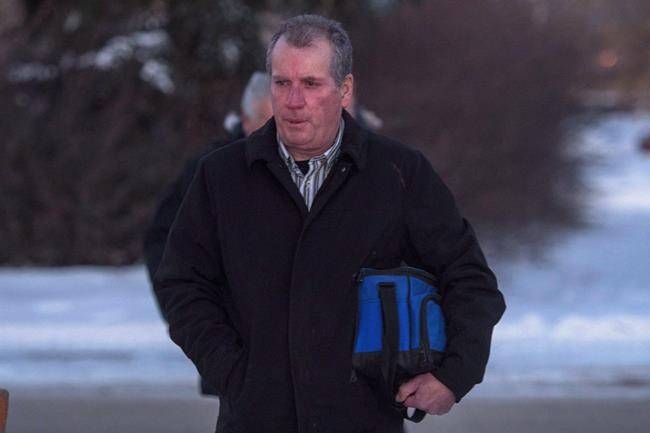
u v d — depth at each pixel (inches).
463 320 368.5
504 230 1549.0
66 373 1021.8
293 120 368.2
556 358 1039.0
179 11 1637.6
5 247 1535.4
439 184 383.2
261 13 1721.2
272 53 374.0
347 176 374.9
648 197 2396.7
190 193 387.9
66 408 912.9
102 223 1537.9
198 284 383.9
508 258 1531.7
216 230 381.7
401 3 1630.2
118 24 1626.5
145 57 1627.7
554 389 967.6
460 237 379.6
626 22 2952.8
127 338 1094.4
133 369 1033.5
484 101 1581.0
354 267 370.6
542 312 1200.2
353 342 367.9
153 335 1104.2
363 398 367.9
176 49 1654.8
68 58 1571.1
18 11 1795.0
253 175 378.9
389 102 1563.7
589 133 1798.7
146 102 1594.5
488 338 369.1
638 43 2970.0
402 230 378.3
